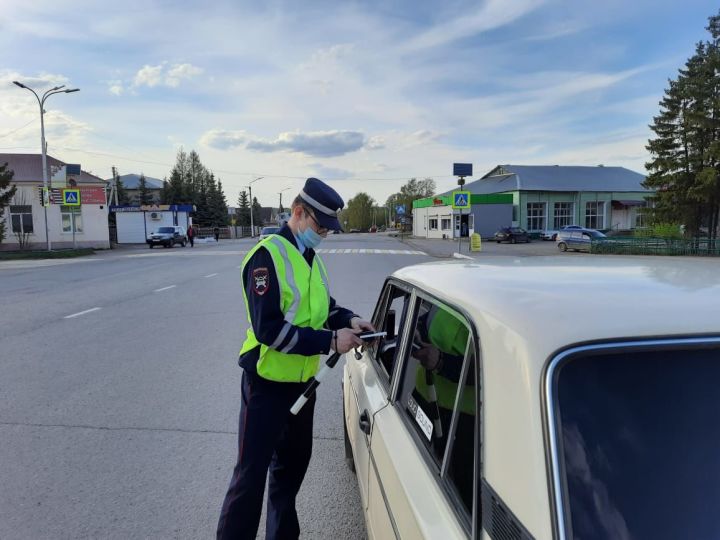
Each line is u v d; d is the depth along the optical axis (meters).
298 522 2.78
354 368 3.03
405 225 84.12
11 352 6.75
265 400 2.32
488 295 1.49
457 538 1.23
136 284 14.27
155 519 2.99
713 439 1.12
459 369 1.50
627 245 27.80
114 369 5.97
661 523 1.04
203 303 10.80
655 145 38.56
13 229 39.00
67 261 25.41
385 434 1.93
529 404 1.10
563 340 1.14
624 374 1.13
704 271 1.75
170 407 4.77
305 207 2.30
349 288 12.61
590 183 57.66
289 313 2.21
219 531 2.35
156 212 51.06
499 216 52.72
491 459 1.17
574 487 1.02
